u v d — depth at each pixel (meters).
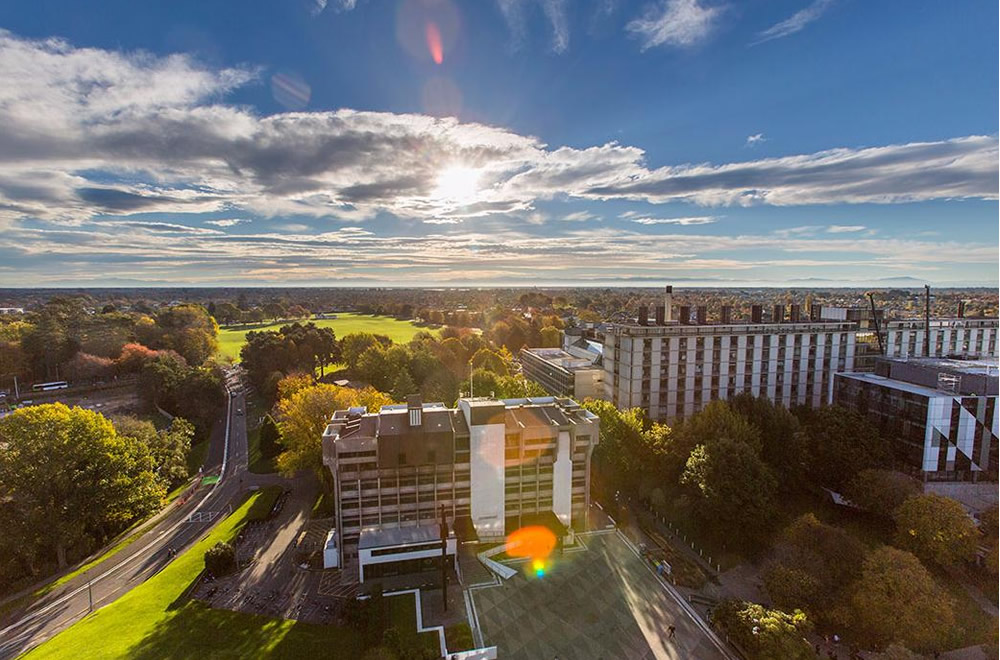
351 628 68.56
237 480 123.94
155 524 104.94
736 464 86.31
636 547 87.38
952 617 62.47
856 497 91.12
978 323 167.12
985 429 94.69
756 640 59.12
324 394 113.31
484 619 70.56
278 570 82.12
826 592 68.25
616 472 104.19
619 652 64.88
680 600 74.38
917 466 96.75
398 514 85.94
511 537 87.12
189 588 77.19
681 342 131.62
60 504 91.88
